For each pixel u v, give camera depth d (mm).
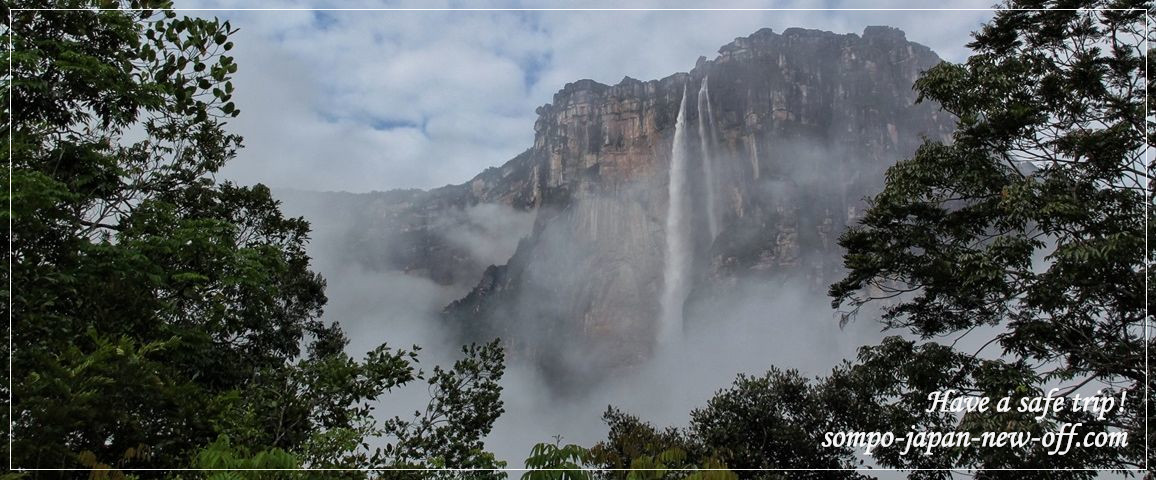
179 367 14391
